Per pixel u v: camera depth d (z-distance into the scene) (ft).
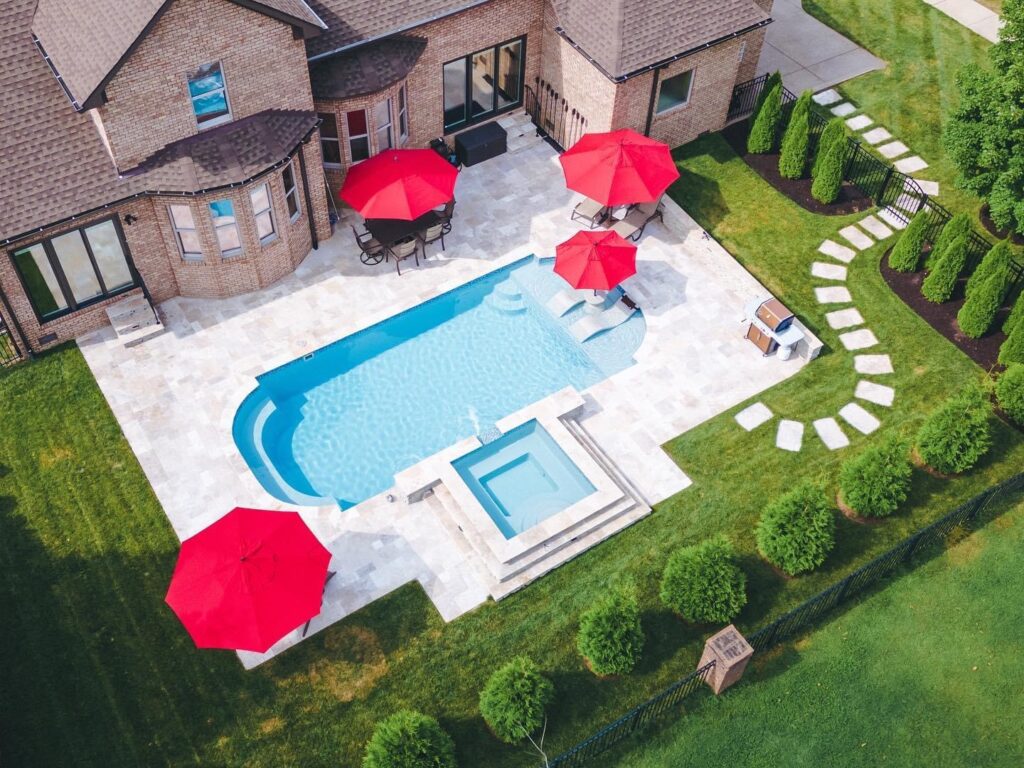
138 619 76.84
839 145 99.25
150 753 71.00
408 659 75.25
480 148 107.14
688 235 101.19
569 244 93.09
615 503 82.84
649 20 99.76
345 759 70.90
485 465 85.51
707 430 88.17
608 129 103.86
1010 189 93.81
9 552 79.97
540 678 71.00
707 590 75.00
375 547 80.79
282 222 93.50
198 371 90.84
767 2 107.76
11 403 88.38
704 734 72.08
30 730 71.67
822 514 77.36
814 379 91.50
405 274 98.78
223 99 86.22
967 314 92.53
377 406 90.07
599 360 93.30
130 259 90.74
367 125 98.78
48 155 83.97
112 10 80.89
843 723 72.90
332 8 94.38
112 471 84.53
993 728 72.90
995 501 83.97
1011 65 91.76
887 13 124.67
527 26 104.47
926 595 78.89
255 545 71.00
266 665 74.84
